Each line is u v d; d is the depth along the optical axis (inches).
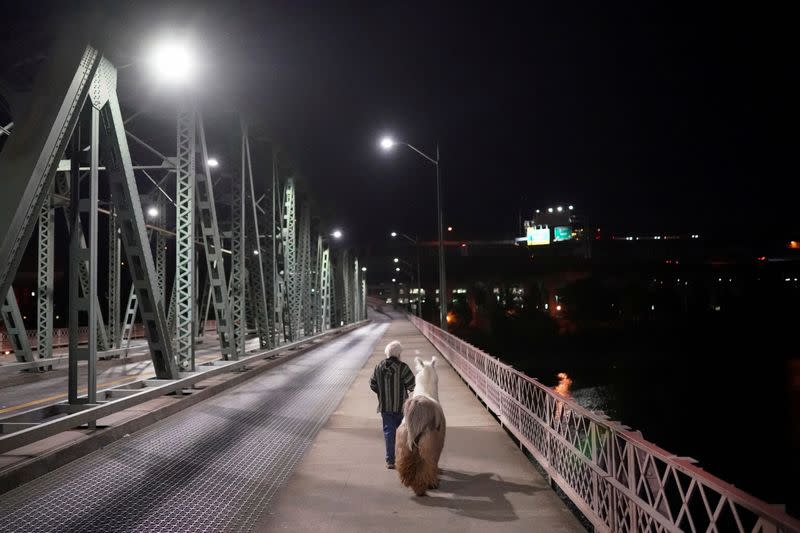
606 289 4891.7
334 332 1791.3
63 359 794.2
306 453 333.1
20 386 662.5
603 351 3617.1
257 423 427.5
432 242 5054.1
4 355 1036.5
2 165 295.1
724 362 3198.8
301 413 470.0
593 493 199.3
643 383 2691.9
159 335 477.7
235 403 520.7
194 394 515.2
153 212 968.3
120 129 408.2
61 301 1517.0
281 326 975.6
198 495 257.6
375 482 269.4
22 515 233.5
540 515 223.0
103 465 309.3
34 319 1622.8
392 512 228.1
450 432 381.7
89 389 370.9
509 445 342.0
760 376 2787.9
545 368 3147.1
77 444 324.5
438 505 235.6
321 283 1635.1
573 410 225.6
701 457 1537.9
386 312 5728.3
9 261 285.1
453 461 305.1
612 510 181.0
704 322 4603.8
